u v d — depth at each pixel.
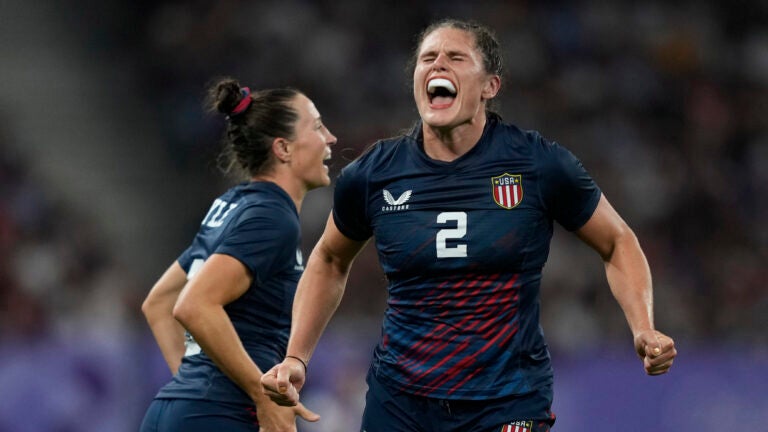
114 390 30.11
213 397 15.05
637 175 49.94
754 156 52.50
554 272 41.62
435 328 13.30
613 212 13.86
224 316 14.77
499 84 13.82
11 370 29.80
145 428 15.51
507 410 13.15
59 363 29.98
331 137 16.97
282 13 53.78
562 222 13.78
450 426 13.32
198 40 53.56
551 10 56.16
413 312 13.48
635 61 55.38
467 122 13.38
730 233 48.09
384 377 13.73
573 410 32.91
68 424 29.73
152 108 52.59
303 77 52.75
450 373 13.20
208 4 54.66
